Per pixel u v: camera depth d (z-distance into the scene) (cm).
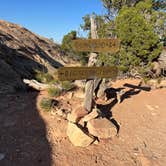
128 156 216
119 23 498
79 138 220
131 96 371
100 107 303
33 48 1158
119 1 698
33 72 700
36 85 395
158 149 234
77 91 342
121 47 491
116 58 483
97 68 239
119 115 294
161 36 545
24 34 1322
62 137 231
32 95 338
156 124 286
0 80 410
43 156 203
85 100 247
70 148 217
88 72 234
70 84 351
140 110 319
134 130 263
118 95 336
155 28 538
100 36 526
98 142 230
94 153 214
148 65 499
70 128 230
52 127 244
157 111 325
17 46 917
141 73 501
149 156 220
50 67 984
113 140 237
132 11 497
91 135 231
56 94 322
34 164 192
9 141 218
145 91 414
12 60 704
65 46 920
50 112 271
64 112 271
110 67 248
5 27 1207
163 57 551
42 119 257
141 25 480
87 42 235
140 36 478
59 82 357
